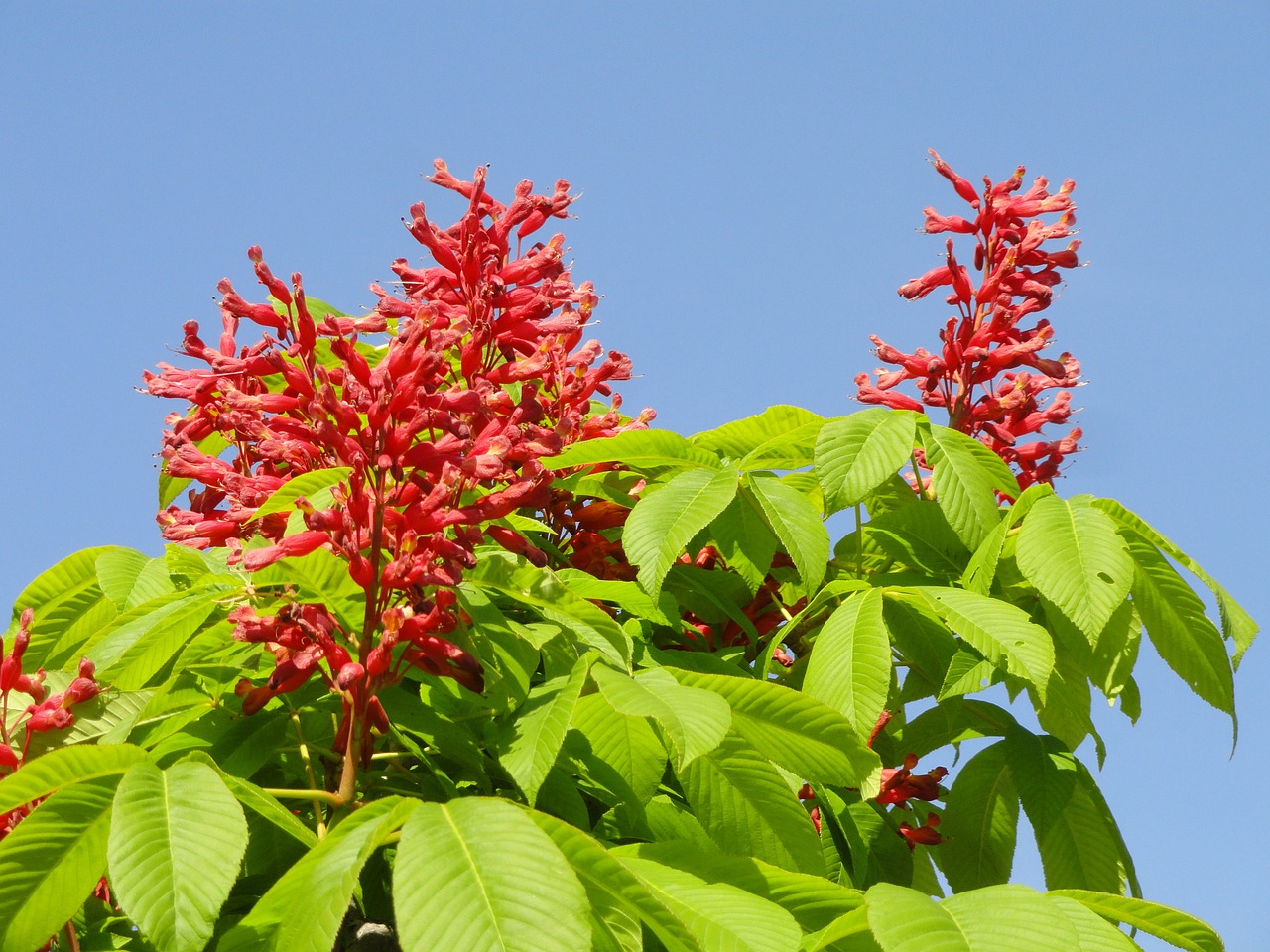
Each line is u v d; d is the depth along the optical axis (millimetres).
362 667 1562
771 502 1723
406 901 1421
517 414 1636
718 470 1734
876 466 1738
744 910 1492
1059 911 1473
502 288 1738
